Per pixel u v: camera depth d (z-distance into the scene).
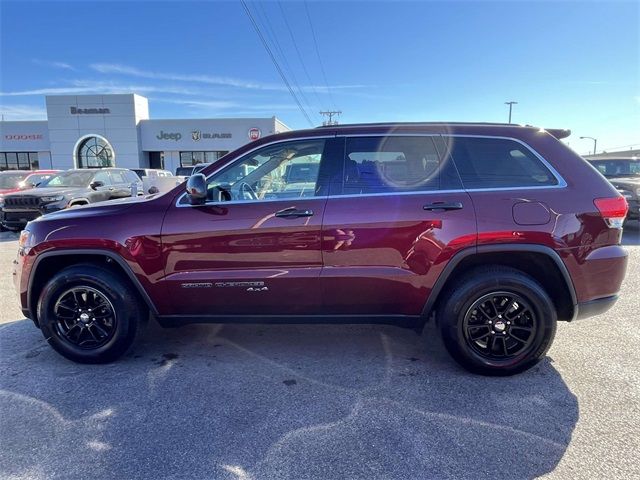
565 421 2.71
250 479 2.24
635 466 2.30
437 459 2.37
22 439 2.58
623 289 5.60
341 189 3.32
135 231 3.38
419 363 3.55
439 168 3.31
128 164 34.34
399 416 2.79
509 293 3.19
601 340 3.97
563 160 3.26
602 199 3.18
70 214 3.57
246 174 3.47
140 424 2.72
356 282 3.28
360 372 3.40
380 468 2.30
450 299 3.24
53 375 3.39
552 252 3.12
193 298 3.43
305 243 3.27
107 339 3.52
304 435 2.59
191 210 3.38
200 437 2.58
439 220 3.17
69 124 34.19
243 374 3.38
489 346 3.28
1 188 13.64
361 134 3.43
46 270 3.66
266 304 3.40
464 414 2.80
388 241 3.22
